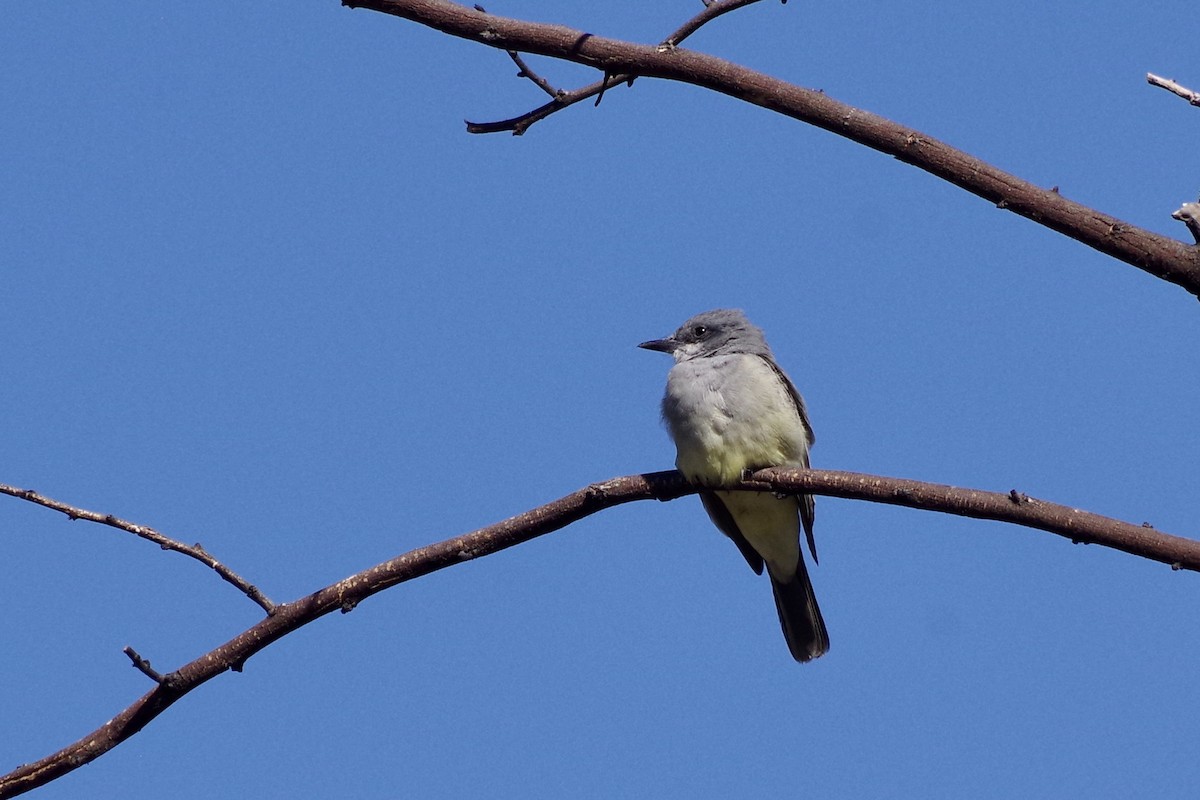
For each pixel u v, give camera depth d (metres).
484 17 9.76
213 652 10.57
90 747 10.52
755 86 9.41
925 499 9.97
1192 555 8.89
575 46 9.62
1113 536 9.14
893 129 9.14
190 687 10.56
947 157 9.07
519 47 9.75
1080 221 8.80
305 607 10.60
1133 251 8.69
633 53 9.57
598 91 10.93
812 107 9.32
